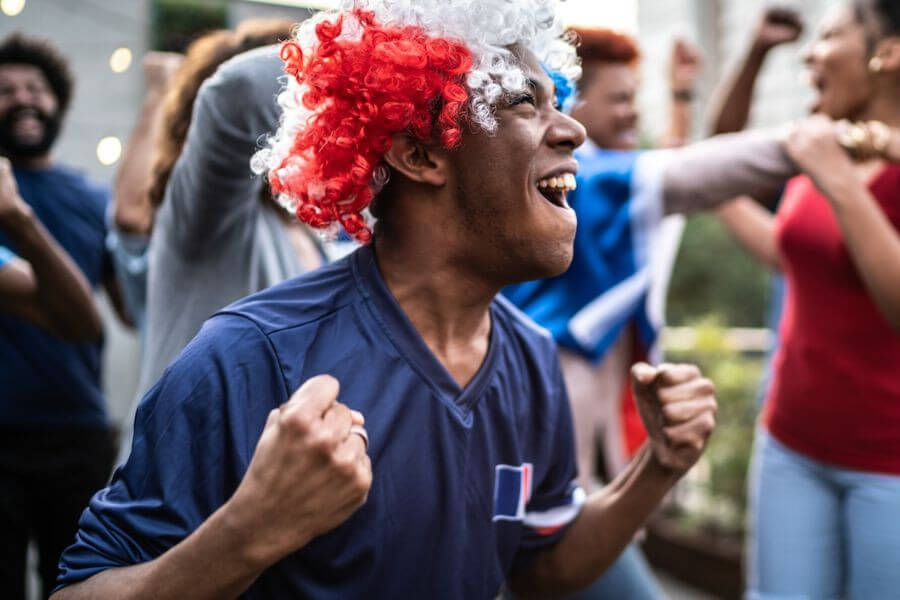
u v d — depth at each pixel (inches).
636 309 75.9
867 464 81.1
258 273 58.8
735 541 140.0
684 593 141.7
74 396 94.7
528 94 40.1
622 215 72.2
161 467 37.0
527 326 48.3
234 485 37.4
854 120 83.3
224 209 56.0
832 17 83.8
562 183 41.8
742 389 144.1
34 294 78.0
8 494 90.4
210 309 57.8
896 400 79.8
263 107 52.9
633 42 87.6
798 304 85.7
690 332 161.5
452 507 40.6
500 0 39.7
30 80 98.2
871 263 70.0
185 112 61.5
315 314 40.2
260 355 38.4
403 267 41.9
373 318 40.7
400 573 40.0
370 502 38.7
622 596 76.0
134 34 165.0
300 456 30.9
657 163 72.0
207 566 32.1
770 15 103.1
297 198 43.1
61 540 94.6
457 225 40.9
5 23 157.1
